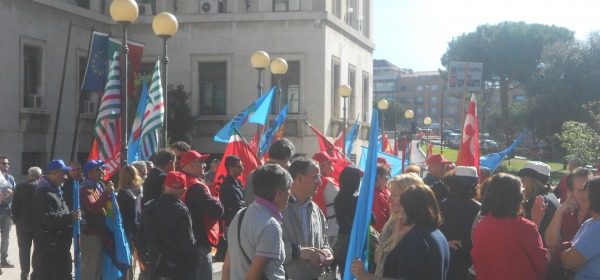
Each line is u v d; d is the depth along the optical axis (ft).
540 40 211.41
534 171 23.57
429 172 33.65
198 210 23.59
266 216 16.31
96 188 29.12
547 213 22.58
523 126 226.58
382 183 27.63
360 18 129.18
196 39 104.58
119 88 39.70
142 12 104.83
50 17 90.07
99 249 28.58
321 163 27.32
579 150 110.42
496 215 17.66
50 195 27.78
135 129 41.70
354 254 15.98
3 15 81.92
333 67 108.47
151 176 25.82
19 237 32.53
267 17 103.09
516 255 17.28
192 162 24.35
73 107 94.48
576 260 17.47
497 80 226.79
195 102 104.37
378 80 561.43
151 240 22.26
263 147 44.91
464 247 21.62
